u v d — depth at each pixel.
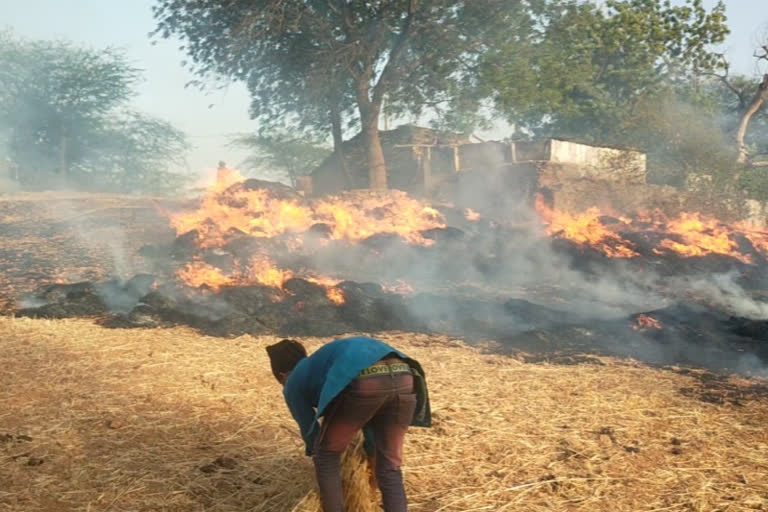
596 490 5.02
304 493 4.59
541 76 30.08
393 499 3.92
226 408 6.46
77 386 6.93
